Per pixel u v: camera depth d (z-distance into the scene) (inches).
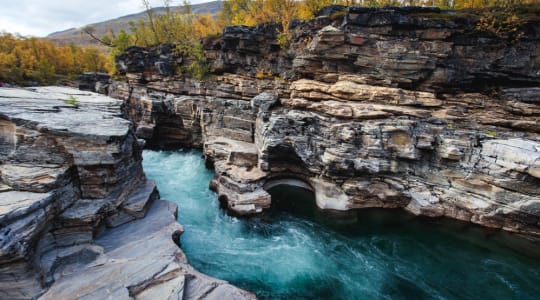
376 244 746.8
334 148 880.9
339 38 992.2
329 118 940.6
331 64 1066.7
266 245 727.7
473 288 600.7
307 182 1039.0
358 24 970.7
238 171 1008.2
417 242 753.6
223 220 829.2
